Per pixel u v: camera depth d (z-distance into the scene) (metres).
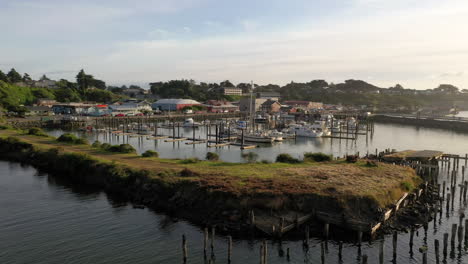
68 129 113.19
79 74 197.50
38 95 175.50
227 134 97.69
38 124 113.19
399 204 33.56
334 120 133.50
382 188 34.38
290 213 30.30
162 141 89.50
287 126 119.50
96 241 27.58
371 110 199.12
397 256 25.83
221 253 25.70
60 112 148.38
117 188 40.12
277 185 33.66
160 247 26.58
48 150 55.53
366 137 100.75
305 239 27.70
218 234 28.59
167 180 36.88
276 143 89.94
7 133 77.81
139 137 96.25
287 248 26.42
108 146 59.94
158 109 167.62
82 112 144.12
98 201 37.00
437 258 24.14
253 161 58.84
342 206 30.42
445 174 52.72
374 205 30.95
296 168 43.03
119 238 28.09
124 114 143.62
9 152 61.72
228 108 183.38
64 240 27.75
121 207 35.06
